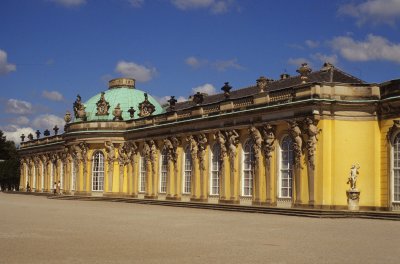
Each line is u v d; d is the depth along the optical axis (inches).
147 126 3420.3
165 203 2979.8
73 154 3929.6
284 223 1692.9
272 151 2443.4
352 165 2224.4
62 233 1312.7
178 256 951.6
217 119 2763.3
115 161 3722.9
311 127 2233.0
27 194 4778.5
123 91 4192.9
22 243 1109.1
